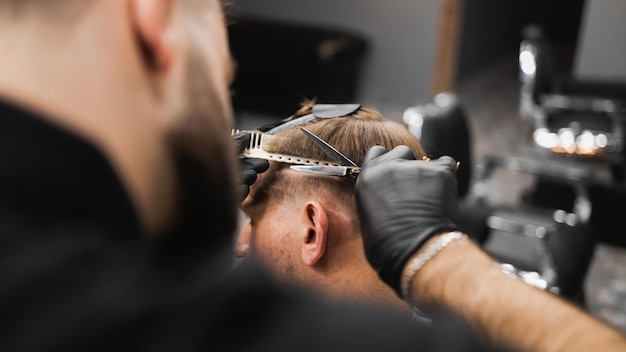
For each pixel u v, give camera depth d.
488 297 0.39
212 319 0.23
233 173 0.30
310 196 0.82
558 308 0.37
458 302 0.40
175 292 0.23
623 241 3.54
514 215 2.58
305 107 0.92
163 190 0.26
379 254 0.45
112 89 0.24
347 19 6.04
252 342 0.23
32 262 0.20
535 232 2.46
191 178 0.27
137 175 0.25
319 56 5.39
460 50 6.43
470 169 2.58
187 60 0.27
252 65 5.52
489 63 7.76
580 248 2.41
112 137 0.24
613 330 0.36
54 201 0.21
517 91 6.85
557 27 9.39
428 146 0.97
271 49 5.46
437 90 5.96
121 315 0.21
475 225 2.40
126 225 0.23
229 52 0.33
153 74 0.26
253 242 0.85
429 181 0.48
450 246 0.43
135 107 0.25
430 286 0.42
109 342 0.21
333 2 6.03
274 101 5.55
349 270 0.82
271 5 6.21
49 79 0.23
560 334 0.36
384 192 0.48
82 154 0.22
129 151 0.24
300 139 0.83
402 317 0.25
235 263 0.27
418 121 2.48
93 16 0.24
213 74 0.29
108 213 0.22
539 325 0.37
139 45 0.25
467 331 0.26
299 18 6.16
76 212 0.22
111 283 0.22
